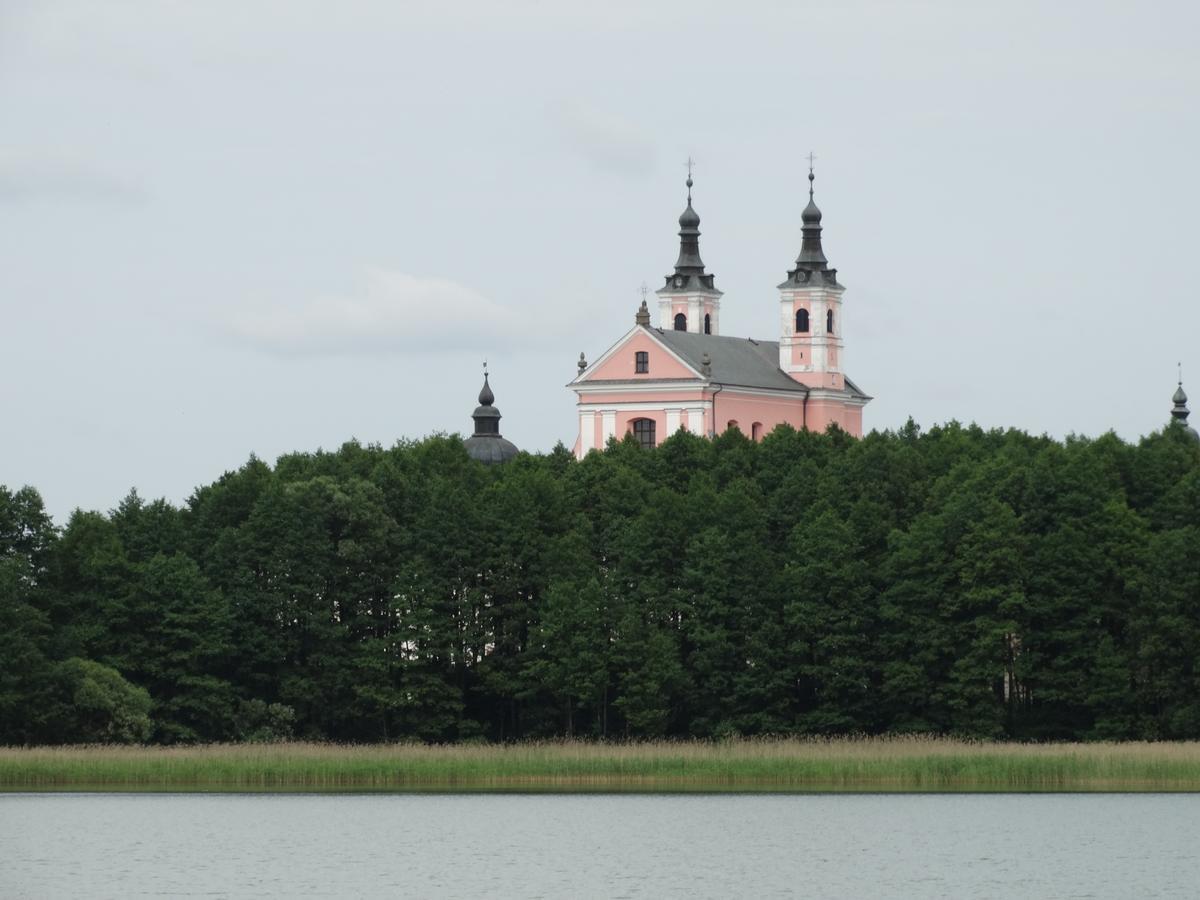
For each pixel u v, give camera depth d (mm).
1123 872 171750
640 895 164750
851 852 180625
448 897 163500
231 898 163125
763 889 166500
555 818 198750
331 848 182250
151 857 177625
